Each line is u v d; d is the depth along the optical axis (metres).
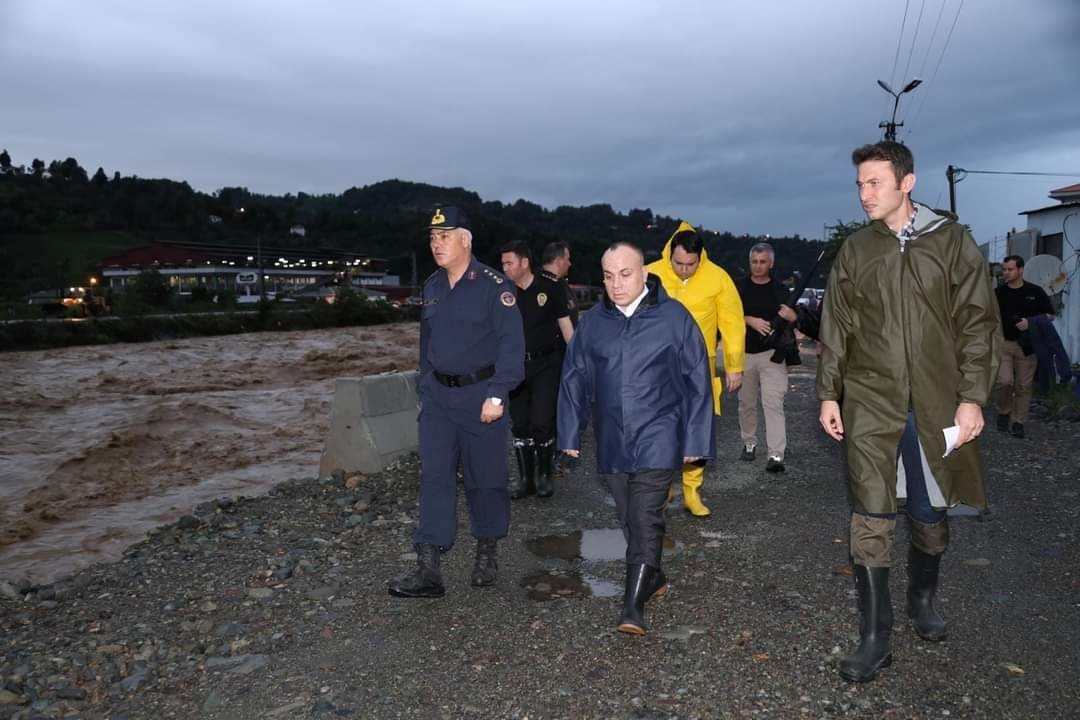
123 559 5.78
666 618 4.09
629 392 3.94
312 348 31.34
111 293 54.06
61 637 4.21
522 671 3.56
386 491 6.91
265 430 12.97
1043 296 8.26
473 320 4.53
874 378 3.32
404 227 189.88
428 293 4.70
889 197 3.28
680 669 3.52
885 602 3.37
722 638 3.81
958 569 4.60
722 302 5.92
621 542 5.46
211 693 3.51
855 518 3.43
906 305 3.25
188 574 5.12
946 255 3.23
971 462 3.33
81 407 15.99
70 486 9.48
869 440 3.31
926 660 3.50
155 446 11.70
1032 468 6.92
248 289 96.50
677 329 3.97
